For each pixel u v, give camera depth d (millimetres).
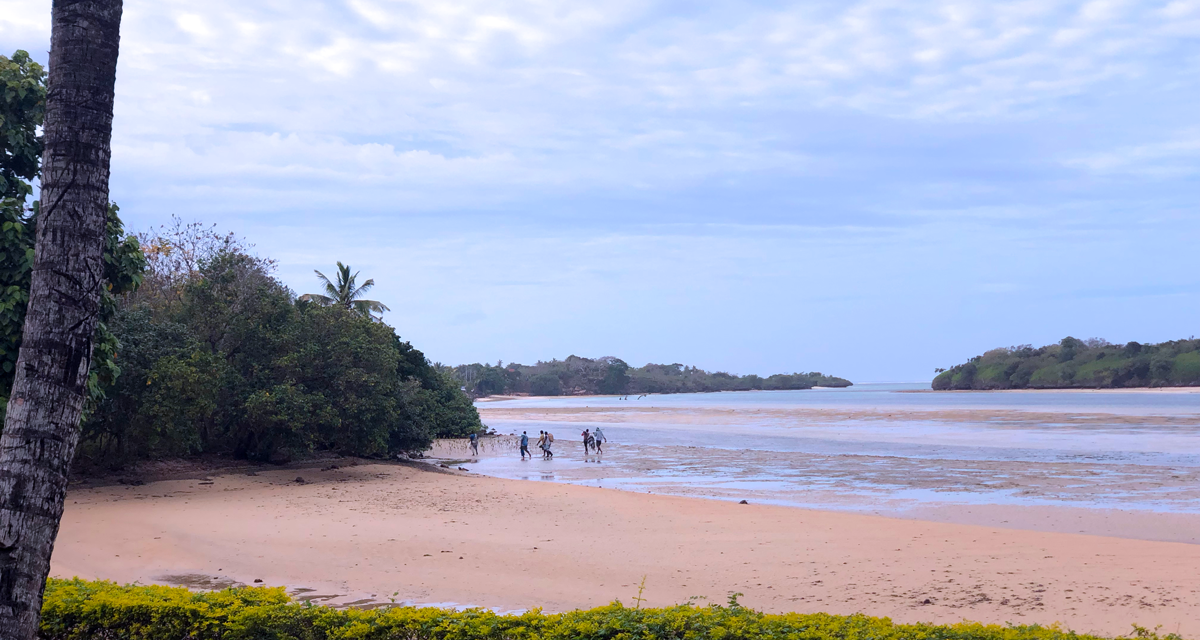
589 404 158875
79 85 5074
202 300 30094
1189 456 34406
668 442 50250
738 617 7238
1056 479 27344
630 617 7176
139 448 25953
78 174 5027
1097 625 9609
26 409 4793
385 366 32875
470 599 11492
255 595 7902
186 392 24000
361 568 13547
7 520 4664
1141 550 14648
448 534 16844
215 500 22250
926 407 103188
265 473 29188
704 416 88438
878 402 135500
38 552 4762
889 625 7109
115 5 5277
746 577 12789
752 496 24828
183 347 26078
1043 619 9930
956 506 21891
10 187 12508
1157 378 172000
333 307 33812
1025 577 12312
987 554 14367
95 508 20078
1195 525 18344
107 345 13430
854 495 24562
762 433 56938
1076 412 77625
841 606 10859
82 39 5102
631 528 17719
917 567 13289
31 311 4926
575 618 7262
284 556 14531
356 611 7508
